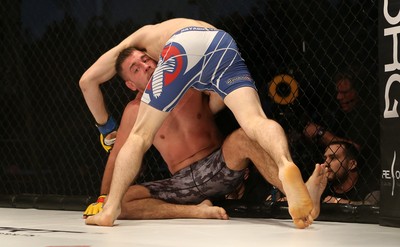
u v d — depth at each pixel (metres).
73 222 3.30
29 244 2.32
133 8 4.48
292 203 2.74
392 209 2.85
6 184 5.02
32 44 4.88
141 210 3.41
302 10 3.80
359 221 3.11
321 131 3.71
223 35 3.29
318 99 3.74
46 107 4.85
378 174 3.55
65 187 4.79
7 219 3.52
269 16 3.90
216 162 3.44
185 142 3.53
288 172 2.73
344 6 3.70
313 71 3.74
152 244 2.30
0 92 5.00
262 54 3.92
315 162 3.71
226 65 3.23
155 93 3.19
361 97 3.65
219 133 3.65
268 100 3.88
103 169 4.62
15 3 4.91
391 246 2.24
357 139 3.63
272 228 2.88
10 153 4.98
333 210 3.18
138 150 3.15
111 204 3.08
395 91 2.83
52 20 4.79
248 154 3.24
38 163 4.89
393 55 2.84
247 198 3.75
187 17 4.23
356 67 3.66
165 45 3.28
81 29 4.68
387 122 2.86
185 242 2.37
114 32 4.55
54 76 4.80
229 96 3.19
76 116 4.71
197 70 3.23
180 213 3.39
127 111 3.61
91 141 4.58
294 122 3.79
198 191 3.51
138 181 4.23
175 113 3.54
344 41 3.68
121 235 2.62
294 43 3.81
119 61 3.59
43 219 3.51
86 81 3.69
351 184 3.55
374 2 3.58
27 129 4.91
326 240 2.42
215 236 2.57
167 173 4.14
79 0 4.68
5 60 4.96
